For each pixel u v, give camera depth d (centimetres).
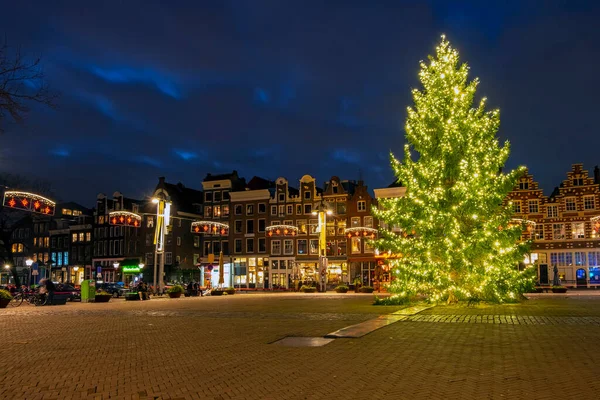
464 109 2705
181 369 1000
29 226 10056
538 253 6156
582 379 841
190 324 1800
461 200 2539
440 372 916
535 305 2462
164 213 4688
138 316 2178
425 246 2600
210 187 8206
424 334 1390
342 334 1387
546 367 935
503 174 2700
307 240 7375
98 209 9100
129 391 835
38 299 3431
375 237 5519
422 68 2794
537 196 6234
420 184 2670
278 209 7631
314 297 3934
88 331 1627
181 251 8394
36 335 1544
